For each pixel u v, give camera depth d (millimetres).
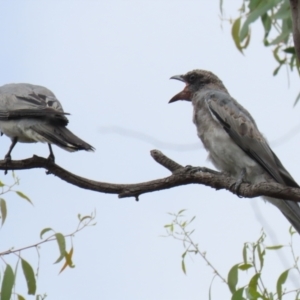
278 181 11016
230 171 11633
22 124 10359
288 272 8414
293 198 8438
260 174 11219
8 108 10758
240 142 11203
